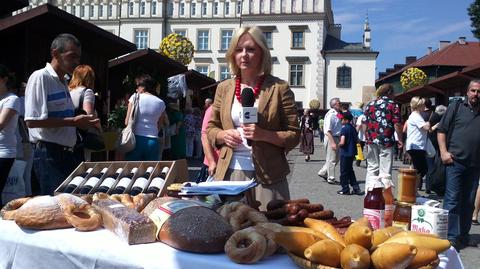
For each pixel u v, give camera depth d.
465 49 45.19
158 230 2.02
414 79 26.61
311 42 57.31
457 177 5.44
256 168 2.85
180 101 15.67
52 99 3.74
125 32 62.97
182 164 3.05
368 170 8.04
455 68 43.84
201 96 21.92
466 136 5.37
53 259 2.11
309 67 57.44
